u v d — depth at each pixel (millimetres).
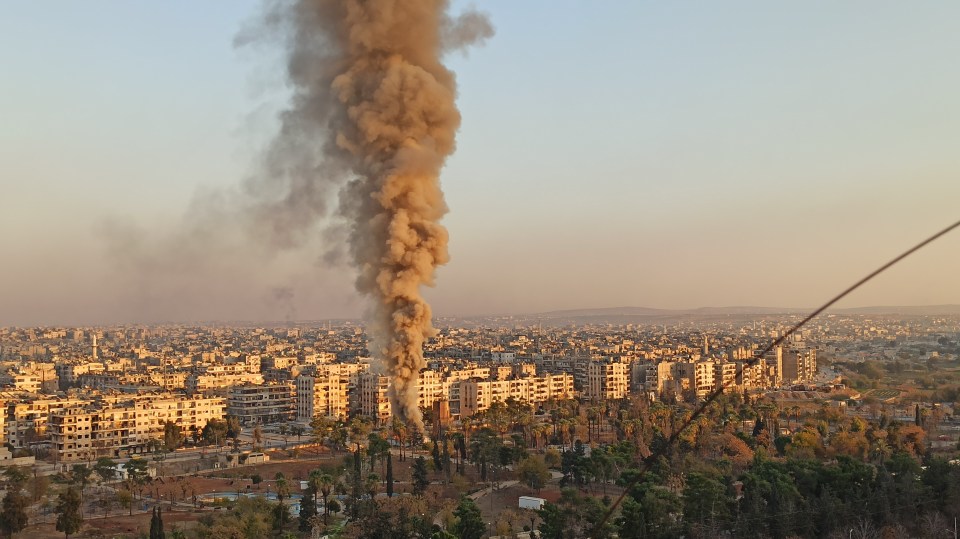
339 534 192375
